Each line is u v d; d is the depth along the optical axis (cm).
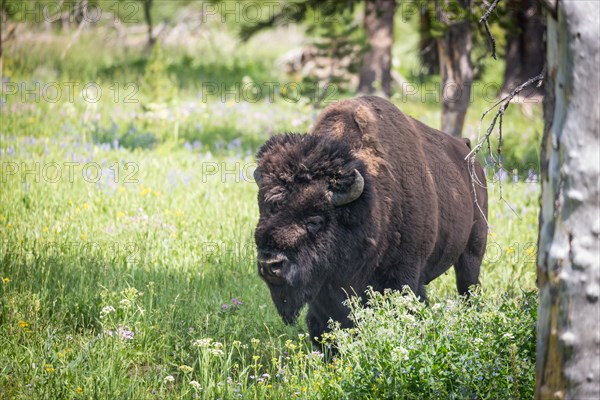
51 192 3002
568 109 1082
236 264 2439
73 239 2530
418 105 5619
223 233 2723
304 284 1628
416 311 1569
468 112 5494
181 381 1753
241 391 1608
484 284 2433
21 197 2894
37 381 1566
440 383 1387
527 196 3484
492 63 6234
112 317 1945
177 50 7512
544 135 1141
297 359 1656
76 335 1898
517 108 5375
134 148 3959
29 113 4300
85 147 3712
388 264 1842
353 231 1675
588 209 1070
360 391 1430
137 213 2852
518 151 4266
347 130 1873
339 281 1720
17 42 6069
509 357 1454
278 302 1666
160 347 1839
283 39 9306
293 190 1617
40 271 2170
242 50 8100
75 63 6100
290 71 6994
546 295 1113
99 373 1622
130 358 1772
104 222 2767
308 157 1634
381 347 1470
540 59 5434
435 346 1456
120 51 6888
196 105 5031
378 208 1759
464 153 2328
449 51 3822
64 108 4506
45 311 1959
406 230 1847
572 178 1075
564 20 1075
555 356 1099
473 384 1394
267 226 1596
